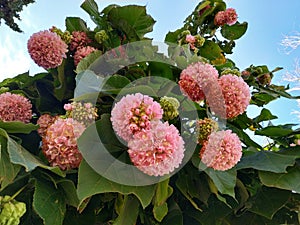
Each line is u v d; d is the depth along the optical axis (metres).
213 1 1.21
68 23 1.04
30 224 0.71
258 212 0.79
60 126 0.69
